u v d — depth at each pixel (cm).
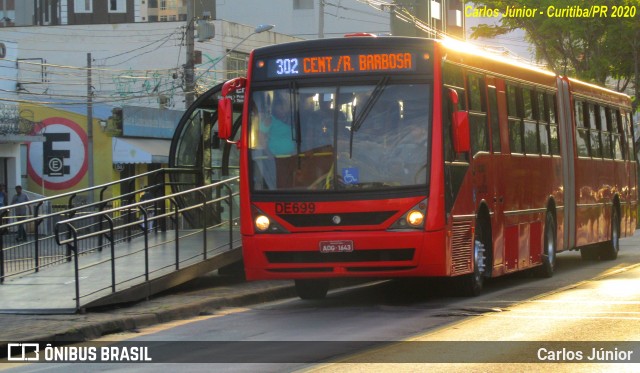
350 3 10712
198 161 3284
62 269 2630
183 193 2577
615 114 3962
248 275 2294
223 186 3122
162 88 9119
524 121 2894
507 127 2738
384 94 2250
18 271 2669
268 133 2289
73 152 7525
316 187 2238
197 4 10931
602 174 3694
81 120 7525
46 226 3472
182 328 2053
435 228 2200
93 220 3173
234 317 2227
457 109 2250
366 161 2228
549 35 7025
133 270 2522
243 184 2295
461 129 2239
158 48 9412
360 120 2244
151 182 3272
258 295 2558
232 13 10888
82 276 2498
